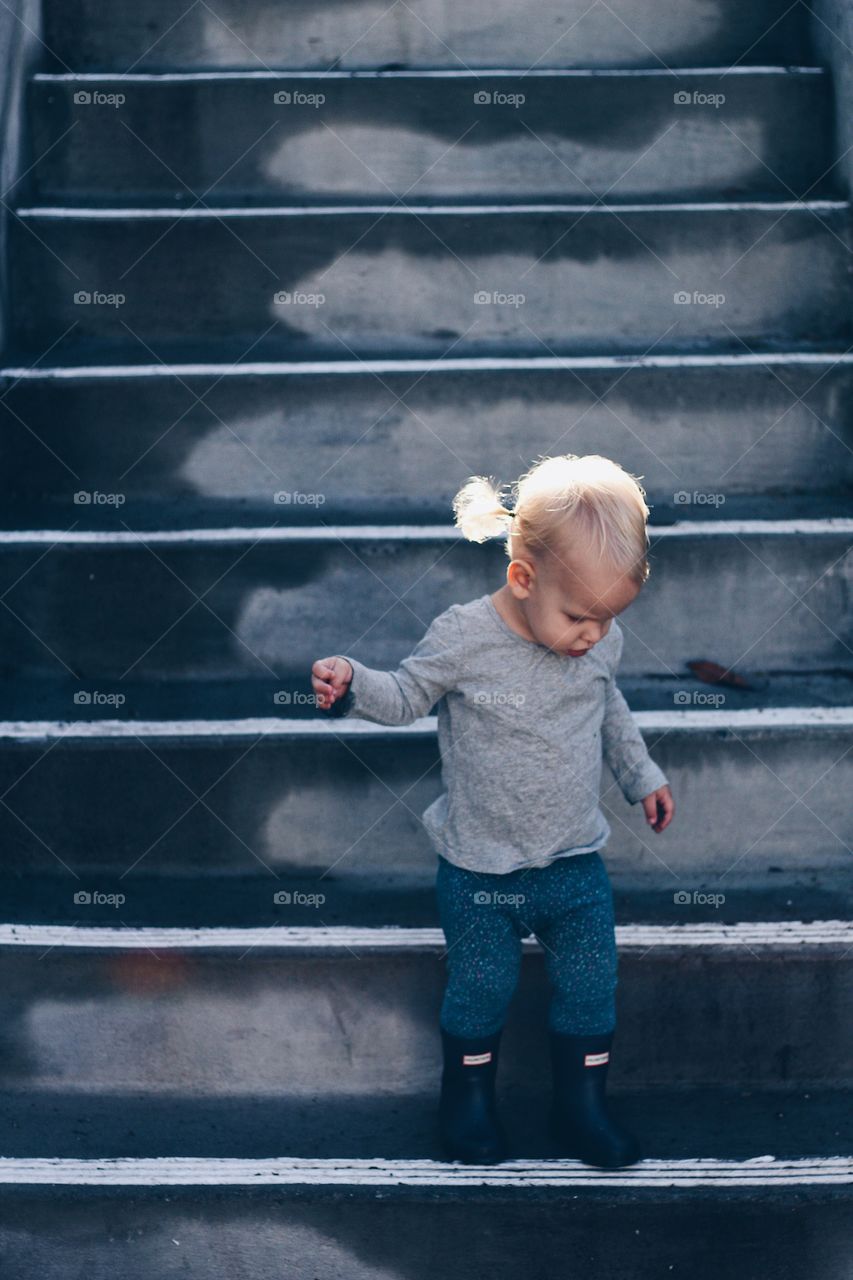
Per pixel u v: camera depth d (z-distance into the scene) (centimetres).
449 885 188
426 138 301
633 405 262
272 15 317
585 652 182
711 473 265
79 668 243
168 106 299
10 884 220
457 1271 181
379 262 282
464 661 181
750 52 319
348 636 243
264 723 224
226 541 240
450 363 266
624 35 318
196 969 201
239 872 224
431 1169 184
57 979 202
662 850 224
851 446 264
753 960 201
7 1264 181
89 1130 193
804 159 302
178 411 261
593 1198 179
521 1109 199
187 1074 204
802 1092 204
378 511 260
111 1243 180
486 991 185
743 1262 181
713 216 279
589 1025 187
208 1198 179
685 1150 188
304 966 201
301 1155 187
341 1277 181
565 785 183
